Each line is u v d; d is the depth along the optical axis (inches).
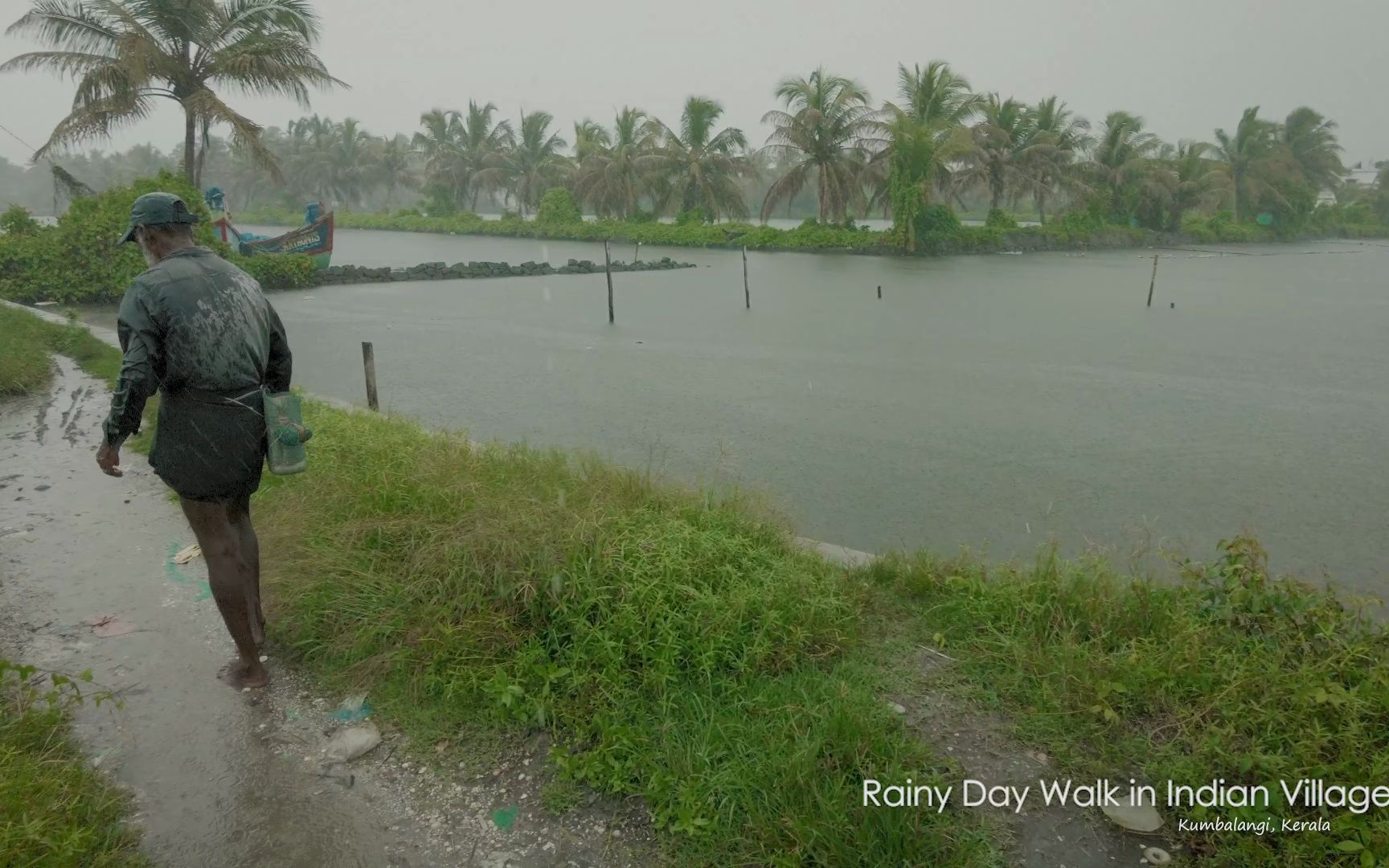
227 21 988.6
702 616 145.3
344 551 172.1
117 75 928.3
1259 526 276.8
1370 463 346.0
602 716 127.8
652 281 1217.4
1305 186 2608.3
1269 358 614.5
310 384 501.0
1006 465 338.6
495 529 162.2
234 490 136.7
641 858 107.0
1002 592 162.2
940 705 133.9
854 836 102.8
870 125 1749.5
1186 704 127.7
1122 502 296.7
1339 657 133.1
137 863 105.9
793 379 522.6
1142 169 2164.1
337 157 2989.7
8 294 788.6
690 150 2066.9
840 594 162.4
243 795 119.0
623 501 201.2
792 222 3324.3
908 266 1501.0
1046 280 1262.3
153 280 129.1
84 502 228.4
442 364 573.0
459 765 124.5
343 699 140.4
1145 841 108.0
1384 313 911.7
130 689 142.8
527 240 2268.7
